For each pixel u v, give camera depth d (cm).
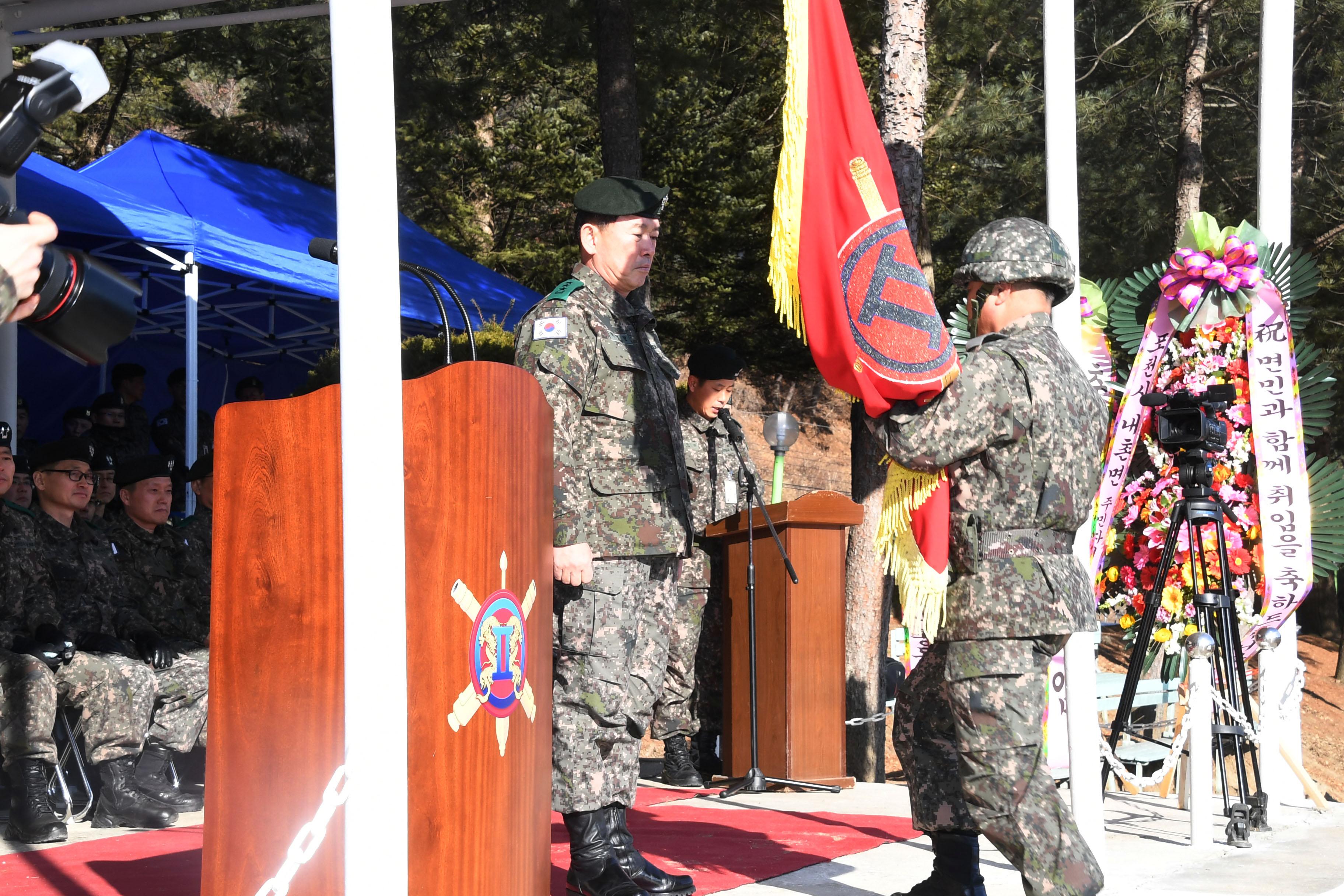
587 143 2339
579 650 346
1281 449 555
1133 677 516
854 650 903
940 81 1689
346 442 199
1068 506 302
